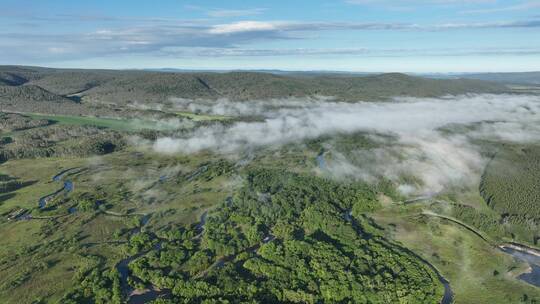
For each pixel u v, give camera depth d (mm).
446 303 169125
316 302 162000
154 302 155125
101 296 166875
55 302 167250
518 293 175375
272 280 172500
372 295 166500
